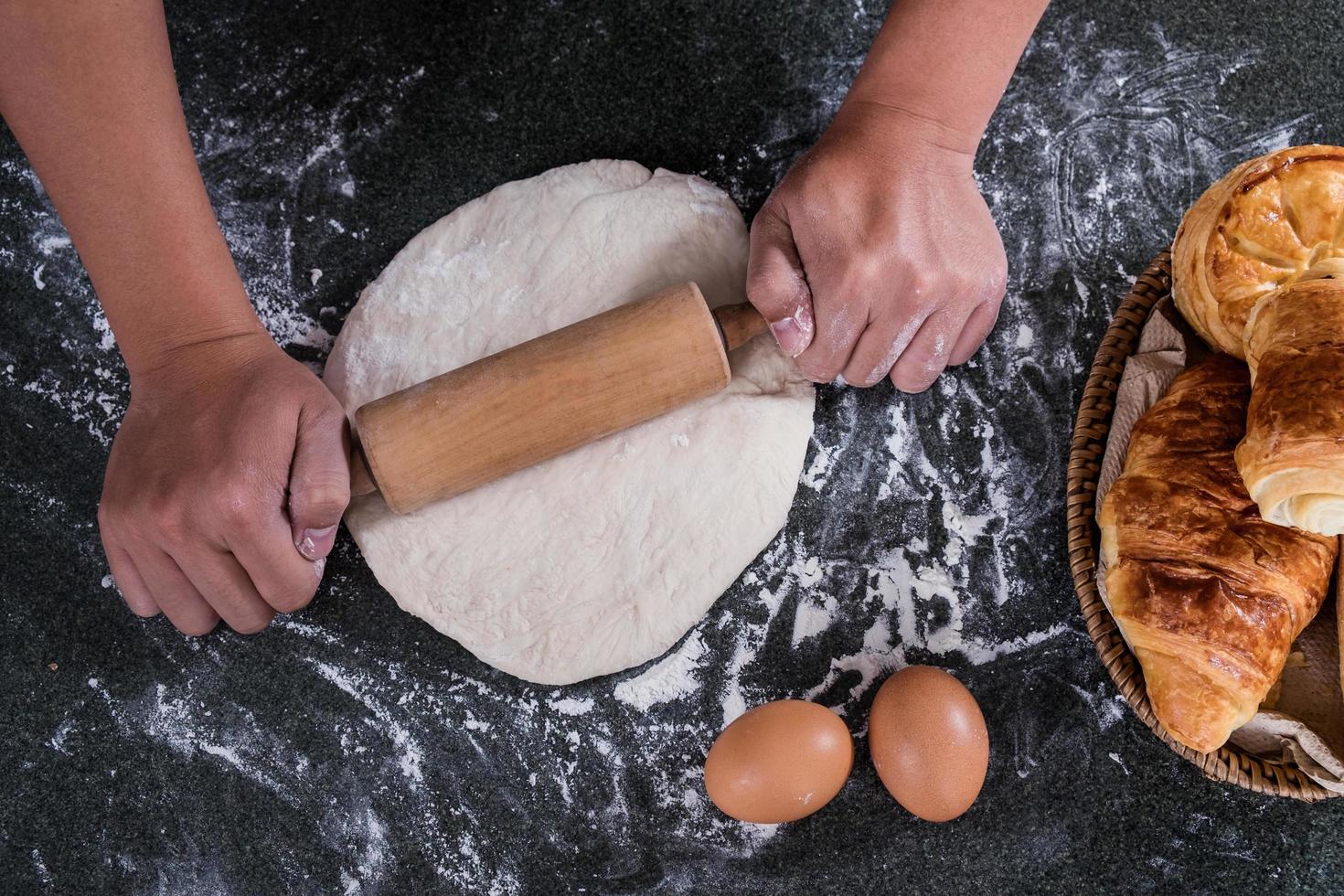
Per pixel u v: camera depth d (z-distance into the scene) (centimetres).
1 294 155
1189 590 114
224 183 155
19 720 146
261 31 158
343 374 142
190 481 121
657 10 157
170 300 124
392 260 149
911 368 135
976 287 127
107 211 119
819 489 146
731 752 127
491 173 154
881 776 129
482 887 139
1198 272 123
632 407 128
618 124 155
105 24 113
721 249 143
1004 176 153
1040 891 137
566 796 141
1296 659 127
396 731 143
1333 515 107
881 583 144
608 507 138
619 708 142
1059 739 140
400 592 139
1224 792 138
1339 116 154
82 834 143
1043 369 148
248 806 142
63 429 152
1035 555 143
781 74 155
